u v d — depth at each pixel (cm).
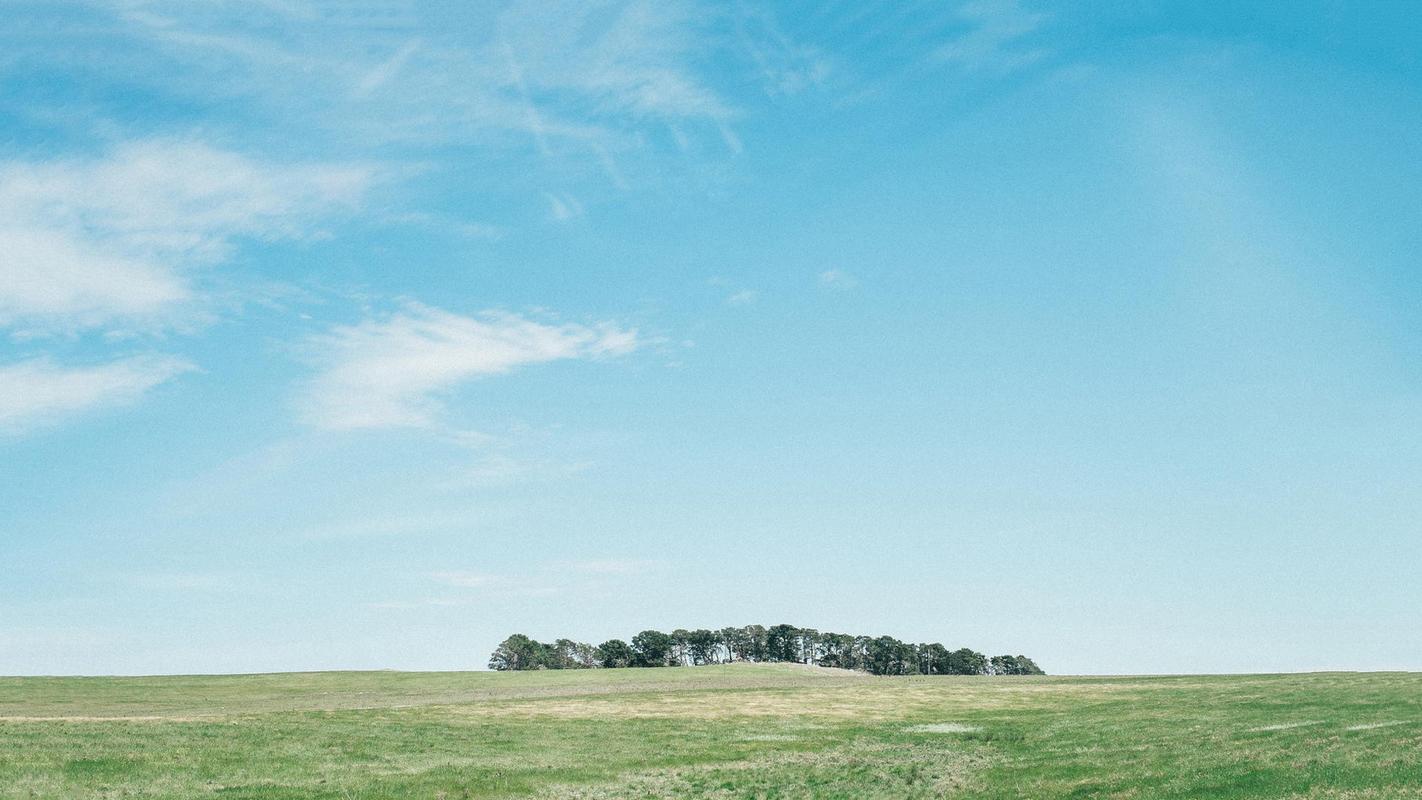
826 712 7925
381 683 12300
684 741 6147
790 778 4734
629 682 12369
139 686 11575
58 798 3875
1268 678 10206
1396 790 3209
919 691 9881
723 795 4306
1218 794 3494
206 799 3984
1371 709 6084
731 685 11388
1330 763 3862
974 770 4816
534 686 11669
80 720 6206
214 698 9938
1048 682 11394
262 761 4856
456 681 12656
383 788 4288
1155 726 6116
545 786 4488
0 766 4344
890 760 5288
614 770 4972
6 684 11331
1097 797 3709
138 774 4375
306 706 8619
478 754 5372
